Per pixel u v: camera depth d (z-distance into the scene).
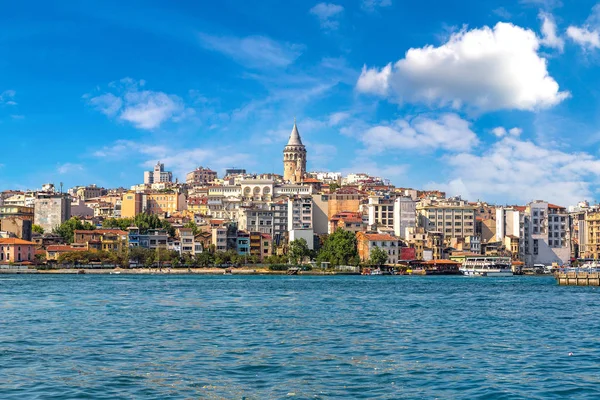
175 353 81.06
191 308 137.75
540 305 149.75
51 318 117.38
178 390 62.12
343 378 67.31
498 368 72.69
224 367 72.44
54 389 62.28
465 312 132.12
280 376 68.12
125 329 102.75
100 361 75.75
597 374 69.88
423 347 86.44
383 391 62.12
